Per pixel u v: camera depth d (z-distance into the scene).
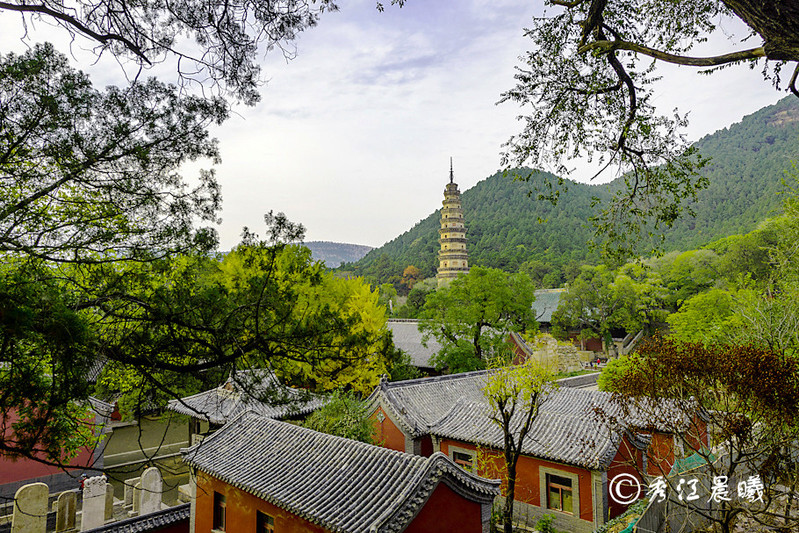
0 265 6.14
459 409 19.14
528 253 102.94
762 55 4.23
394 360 24.30
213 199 6.92
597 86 6.34
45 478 17.47
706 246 52.56
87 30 5.63
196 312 6.82
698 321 27.94
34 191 5.83
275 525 11.50
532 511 15.25
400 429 19.02
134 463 20.95
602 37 5.98
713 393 9.04
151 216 6.55
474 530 11.20
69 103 5.72
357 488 10.79
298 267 8.20
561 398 19.59
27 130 5.50
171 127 6.43
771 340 14.69
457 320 31.95
